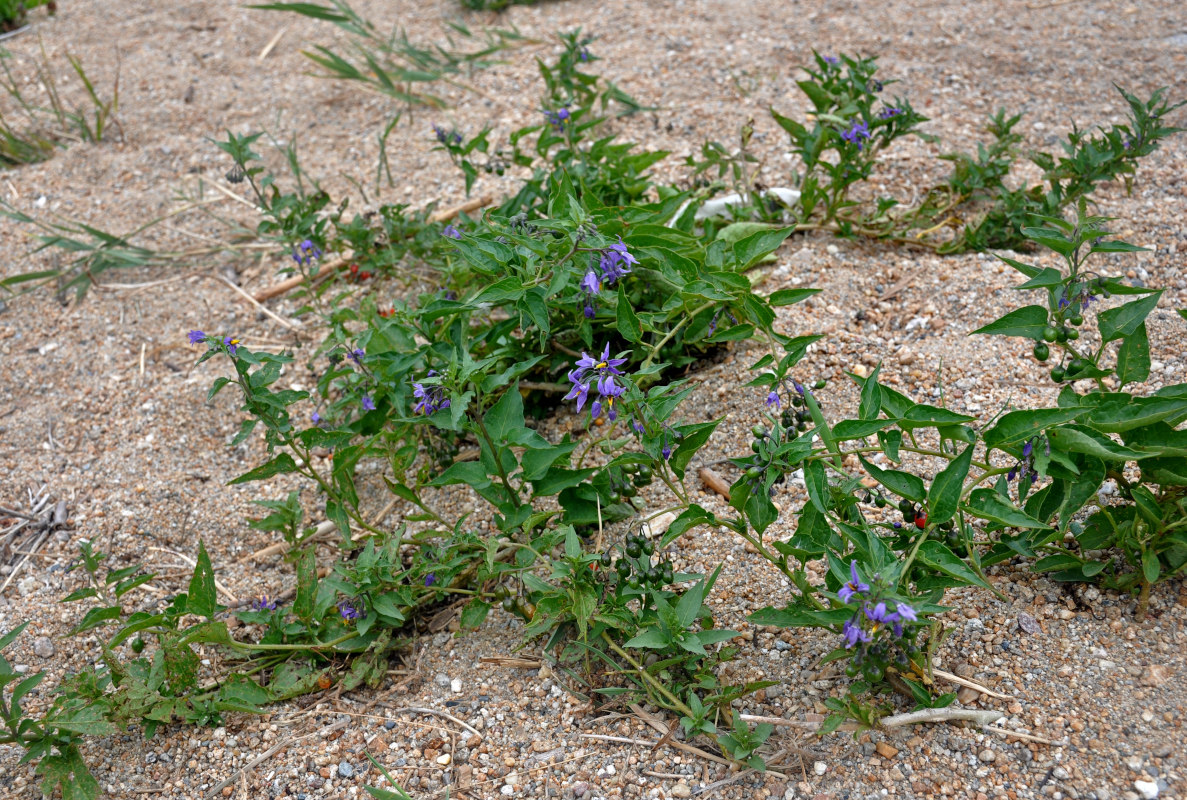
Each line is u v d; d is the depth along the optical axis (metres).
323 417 1.22
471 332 1.29
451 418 1.08
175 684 1.08
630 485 1.13
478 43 2.01
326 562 1.22
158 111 1.88
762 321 1.16
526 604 1.12
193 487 1.29
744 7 1.98
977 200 1.43
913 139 1.53
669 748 1.02
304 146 1.76
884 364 1.24
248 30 2.14
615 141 1.62
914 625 0.97
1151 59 1.63
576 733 1.04
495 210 1.27
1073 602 1.05
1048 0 1.86
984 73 1.68
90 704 1.06
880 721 1.00
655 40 1.91
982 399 1.19
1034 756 0.98
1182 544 1.02
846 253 1.37
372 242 1.43
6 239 1.62
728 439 1.21
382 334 1.23
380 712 1.08
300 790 1.04
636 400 1.03
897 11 1.89
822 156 1.52
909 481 0.99
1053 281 1.05
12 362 1.42
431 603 1.16
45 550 1.24
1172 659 1.00
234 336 1.43
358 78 1.88
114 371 1.40
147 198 1.68
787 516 1.14
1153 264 1.30
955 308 1.29
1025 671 1.02
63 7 2.27
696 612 1.00
